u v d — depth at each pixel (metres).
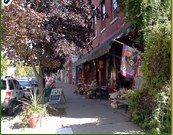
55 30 13.80
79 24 14.28
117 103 14.37
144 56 10.04
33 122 10.58
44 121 11.70
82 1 14.84
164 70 9.41
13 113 13.88
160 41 9.53
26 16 11.57
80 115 12.99
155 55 9.60
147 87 9.97
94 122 11.18
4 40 11.73
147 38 10.70
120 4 13.34
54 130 10.10
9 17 11.24
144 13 11.26
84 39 14.97
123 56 11.97
